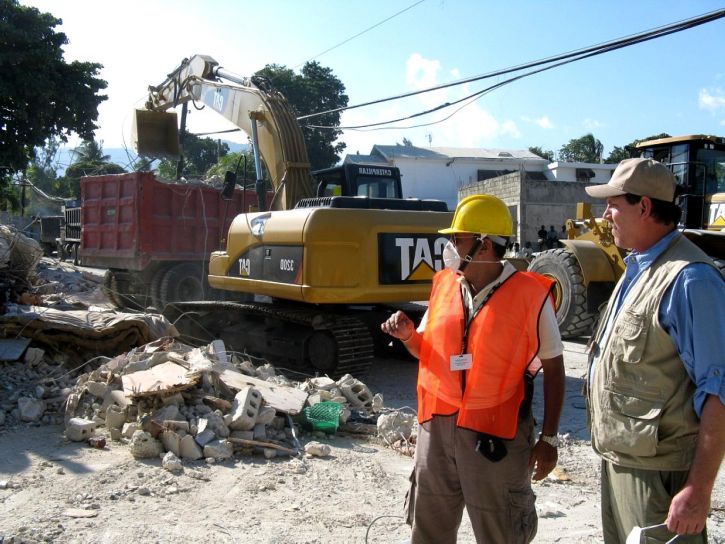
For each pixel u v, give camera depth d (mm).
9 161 26125
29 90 24922
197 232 13367
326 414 5777
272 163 9805
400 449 5410
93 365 7090
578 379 8336
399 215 7781
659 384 2385
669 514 2268
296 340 8234
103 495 4234
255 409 5422
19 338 6836
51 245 25047
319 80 45188
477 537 2809
